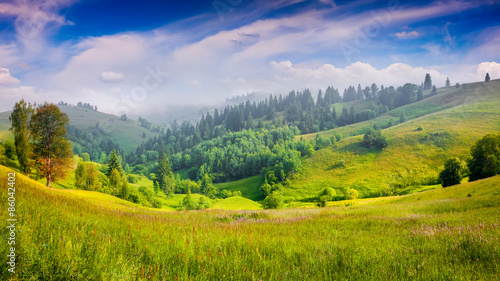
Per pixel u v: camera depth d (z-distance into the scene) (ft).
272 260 17.06
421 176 361.51
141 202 311.47
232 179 620.08
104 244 16.07
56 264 12.12
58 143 175.42
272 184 457.68
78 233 17.56
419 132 477.36
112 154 383.45
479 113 501.15
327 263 17.08
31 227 16.48
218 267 15.19
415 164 395.34
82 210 31.04
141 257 15.56
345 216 50.85
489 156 245.45
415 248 20.70
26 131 168.14
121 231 22.17
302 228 34.99
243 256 18.13
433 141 433.48
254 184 521.24
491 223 29.22
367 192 369.91
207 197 436.35
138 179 568.41
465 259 17.12
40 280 11.32
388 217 44.91
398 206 67.41
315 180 449.06
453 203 61.87
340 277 14.52
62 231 17.34
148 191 356.79
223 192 480.64
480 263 15.80
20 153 167.43
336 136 634.02
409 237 25.88
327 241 24.16
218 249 19.34
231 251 19.33
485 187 119.75
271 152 610.24
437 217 41.04
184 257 16.14
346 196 351.05
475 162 260.21
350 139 556.92
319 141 609.01
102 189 282.36
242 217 53.26
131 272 12.84
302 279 14.32
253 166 600.39
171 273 13.46
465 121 474.08
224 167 655.76
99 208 41.16
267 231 30.25
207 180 505.66
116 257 14.71
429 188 314.76
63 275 11.57
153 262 14.99
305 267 16.21
